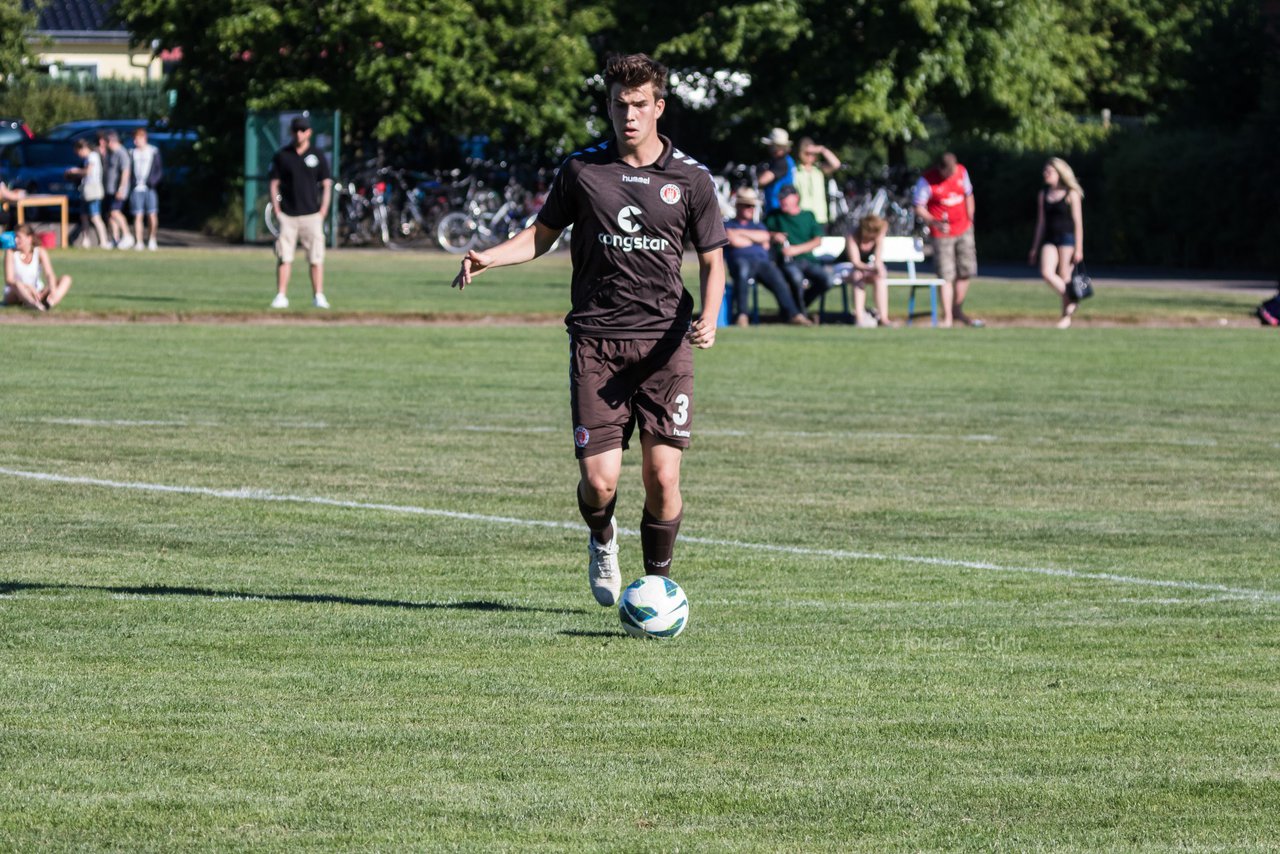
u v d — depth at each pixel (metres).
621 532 28.09
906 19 123.06
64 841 12.85
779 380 50.91
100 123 148.00
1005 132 130.62
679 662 19.05
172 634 20.05
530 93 128.75
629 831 13.30
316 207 68.56
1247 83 126.31
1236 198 116.56
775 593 23.30
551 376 50.44
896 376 52.47
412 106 127.31
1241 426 42.44
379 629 20.50
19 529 26.98
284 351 56.16
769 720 16.64
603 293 20.14
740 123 130.88
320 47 128.00
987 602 22.83
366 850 12.77
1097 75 157.25
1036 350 61.12
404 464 34.34
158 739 15.63
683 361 20.39
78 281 84.12
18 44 154.88
